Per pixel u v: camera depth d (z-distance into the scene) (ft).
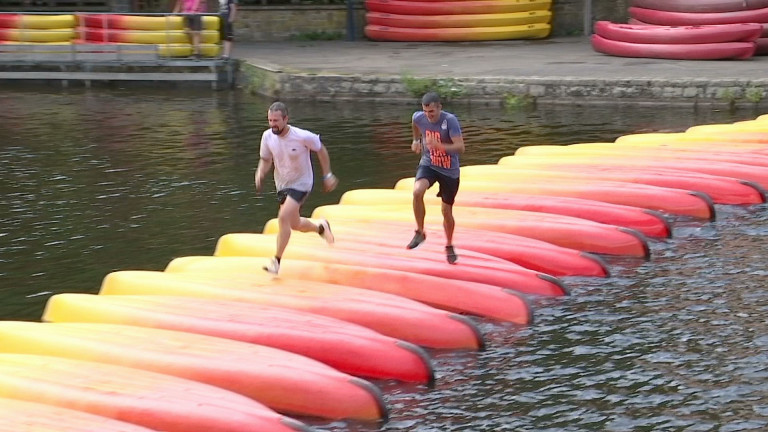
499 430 41.73
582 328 52.34
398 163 91.09
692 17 138.51
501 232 66.18
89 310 50.78
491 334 51.98
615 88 119.96
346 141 101.81
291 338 47.65
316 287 54.13
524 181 77.87
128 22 143.02
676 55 137.18
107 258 64.64
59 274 61.67
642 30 139.85
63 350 45.96
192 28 142.51
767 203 76.89
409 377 46.60
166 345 46.24
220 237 68.69
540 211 71.20
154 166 90.94
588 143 98.89
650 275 60.54
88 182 85.15
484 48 155.53
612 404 43.60
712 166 82.99
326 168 52.95
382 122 112.06
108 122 114.11
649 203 73.87
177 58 142.72
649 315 53.78
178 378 43.19
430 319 50.78
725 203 76.95
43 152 97.71
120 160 93.71
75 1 171.01
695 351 48.73
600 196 74.64
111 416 40.27
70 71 145.07
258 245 61.21
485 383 46.29
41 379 42.42
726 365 47.03
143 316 49.75
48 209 76.69
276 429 39.73
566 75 124.16
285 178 53.31
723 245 66.28
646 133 103.35
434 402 44.60
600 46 145.28
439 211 69.87
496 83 122.93
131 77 143.43
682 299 56.08
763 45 138.82
